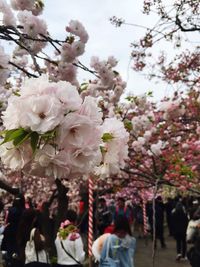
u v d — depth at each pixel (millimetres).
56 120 1757
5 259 9680
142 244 17516
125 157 2246
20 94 1814
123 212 15102
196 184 10320
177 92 11070
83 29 4930
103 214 13586
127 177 9516
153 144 10312
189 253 8898
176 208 14453
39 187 16453
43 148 1807
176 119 10695
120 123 2244
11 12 4598
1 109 5480
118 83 7430
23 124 1755
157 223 16641
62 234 7207
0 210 10797
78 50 4871
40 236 7270
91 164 1919
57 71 4980
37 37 4746
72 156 1826
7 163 1876
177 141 12039
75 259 7305
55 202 13766
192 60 11586
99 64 5871
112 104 7457
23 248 7469
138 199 17844
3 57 3621
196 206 13531
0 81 3645
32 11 5133
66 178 1879
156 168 9516
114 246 7137
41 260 7301
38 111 1760
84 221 11406
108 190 10250
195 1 7145
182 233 14336
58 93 1796
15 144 1793
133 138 10641
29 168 1869
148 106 10141
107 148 2221
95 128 1856
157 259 14625
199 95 10984
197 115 11336
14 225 9500
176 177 9266
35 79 1833
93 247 7395
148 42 7980
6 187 3371
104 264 7172
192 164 11609
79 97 1827
